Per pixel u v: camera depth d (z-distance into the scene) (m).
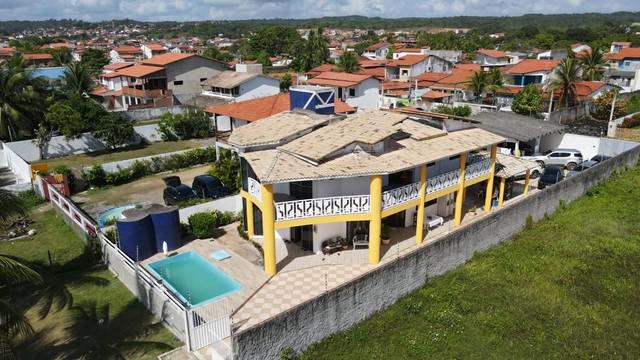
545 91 61.72
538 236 30.50
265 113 42.41
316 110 34.41
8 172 41.97
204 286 22.36
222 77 69.81
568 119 59.81
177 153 43.69
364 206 23.42
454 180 28.11
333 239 26.16
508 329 20.59
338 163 23.05
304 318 18.44
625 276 25.23
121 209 31.48
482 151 34.66
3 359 14.12
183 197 32.56
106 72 88.62
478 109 62.38
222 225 29.75
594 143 45.28
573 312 21.91
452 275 25.36
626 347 19.55
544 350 19.33
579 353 19.05
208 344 18.09
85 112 49.34
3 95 45.91
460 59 119.06
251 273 23.56
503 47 159.88
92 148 50.09
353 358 18.66
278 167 22.41
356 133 24.84
